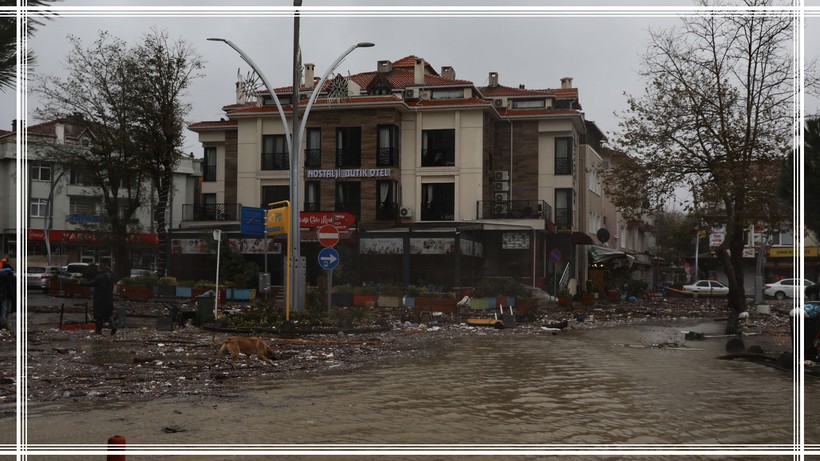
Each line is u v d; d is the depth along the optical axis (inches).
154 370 509.0
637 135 1321.4
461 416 352.2
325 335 802.8
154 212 2463.1
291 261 914.1
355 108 1932.8
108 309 759.7
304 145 1973.4
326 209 1947.6
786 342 756.6
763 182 1210.0
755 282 1533.0
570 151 2000.5
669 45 1286.9
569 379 483.2
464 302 1397.6
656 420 346.0
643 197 1337.4
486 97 2353.6
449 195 1929.1
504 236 1887.3
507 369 535.5
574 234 2028.8
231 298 1599.4
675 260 3410.4
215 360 563.8
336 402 387.5
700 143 1288.1
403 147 1953.7
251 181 2011.6
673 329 987.9
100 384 440.1
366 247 1742.1
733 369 543.5
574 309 1478.8
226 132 2140.7
